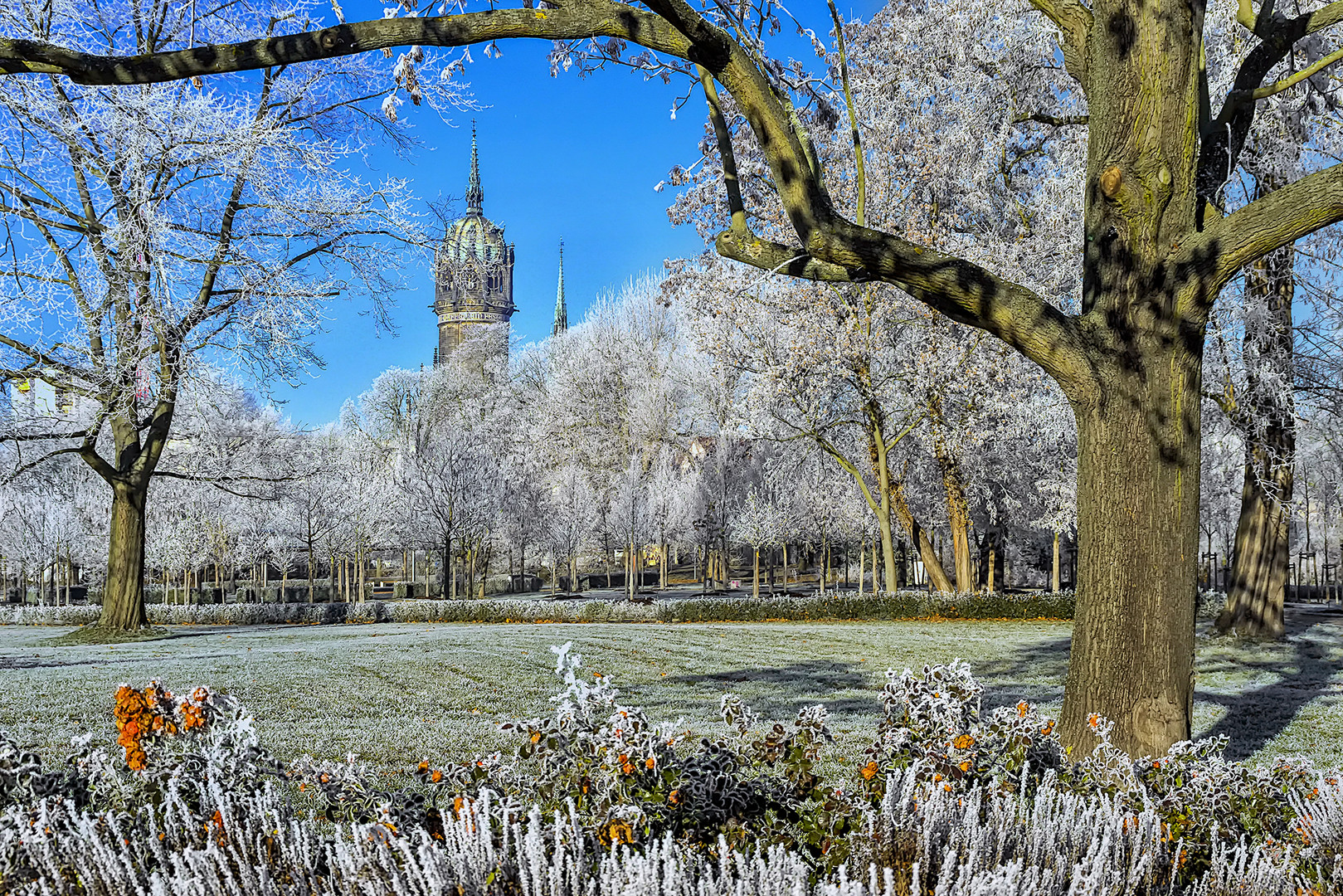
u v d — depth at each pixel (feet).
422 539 129.70
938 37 74.95
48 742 27.17
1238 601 63.87
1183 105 18.20
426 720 33.06
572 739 12.07
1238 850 11.98
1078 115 63.82
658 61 23.99
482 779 11.85
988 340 84.23
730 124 71.72
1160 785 14.16
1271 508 62.49
